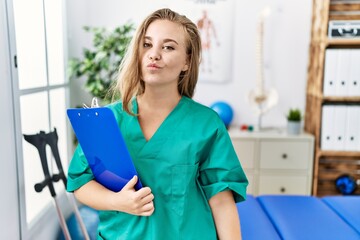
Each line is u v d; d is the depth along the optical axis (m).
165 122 0.80
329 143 2.46
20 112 1.35
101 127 0.72
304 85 2.71
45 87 1.72
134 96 0.82
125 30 2.29
